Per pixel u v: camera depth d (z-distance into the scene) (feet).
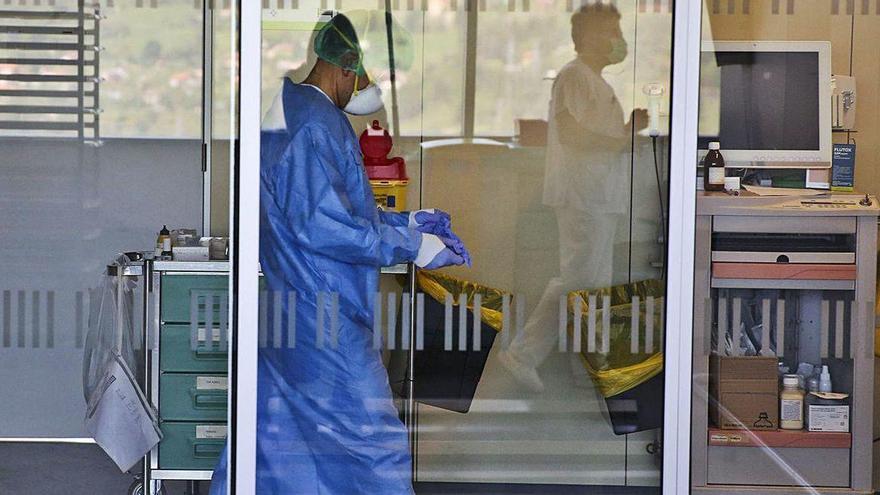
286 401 14.69
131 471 20.99
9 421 23.21
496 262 14.79
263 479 14.78
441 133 14.67
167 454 16.84
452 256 14.73
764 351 14.80
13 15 22.39
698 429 14.90
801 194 14.65
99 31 22.66
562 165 14.73
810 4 14.52
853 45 14.57
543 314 14.85
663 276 14.75
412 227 14.71
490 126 14.70
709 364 14.82
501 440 14.96
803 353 14.82
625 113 14.65
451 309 14.78
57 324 22.74
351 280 14.58
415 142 14.67
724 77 14.58
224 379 16.72
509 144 14.71
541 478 14.99
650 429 14.93
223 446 16.81
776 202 14.65
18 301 22.53
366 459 14.83
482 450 14.94
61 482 20.33
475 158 14.73
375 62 14.57
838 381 14.83
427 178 14.74
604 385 14.89
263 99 14.44
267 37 14.42
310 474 14.79
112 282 17.04
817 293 14.74
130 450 16.46
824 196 14.66
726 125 14.60
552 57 14.64
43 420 23.26
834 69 14.58
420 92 14.62
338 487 14.83
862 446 14.88
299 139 14.42
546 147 14.70
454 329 14.78
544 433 14.96
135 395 16.55
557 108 14.66
